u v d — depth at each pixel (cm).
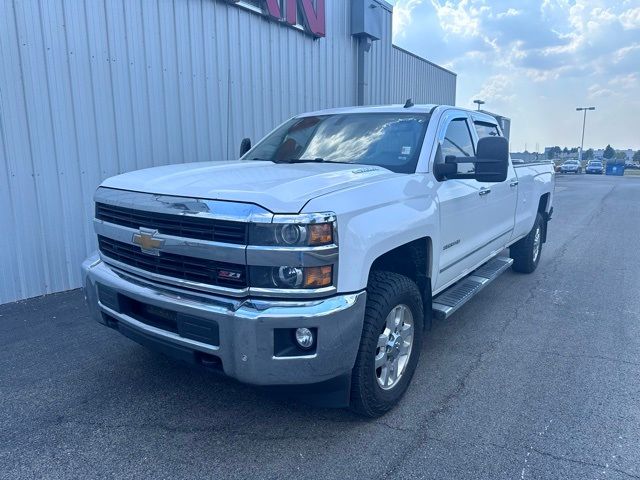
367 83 1249
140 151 682
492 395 367
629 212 1507
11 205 559
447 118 445
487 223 500
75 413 339
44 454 294
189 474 278
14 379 386
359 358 305
